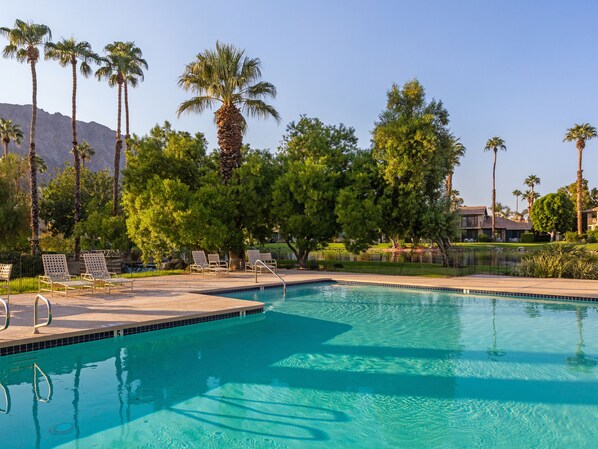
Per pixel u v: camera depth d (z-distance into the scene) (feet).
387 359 22.26
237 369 20.70
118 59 104.01
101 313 27.99
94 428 14.39
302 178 60.59
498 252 68.49
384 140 64.23
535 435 14.01
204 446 13.23
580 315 32.63
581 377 19.43
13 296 35.47
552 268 53.93
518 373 20.04
